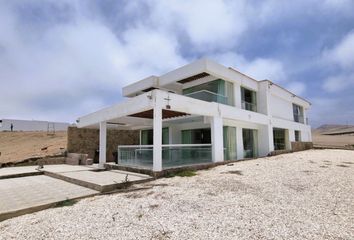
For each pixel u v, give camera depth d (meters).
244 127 16.69
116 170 12.42
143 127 19.67
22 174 11.77
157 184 8.49
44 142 25.83
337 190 7.04
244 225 4.48
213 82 15.72
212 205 5.74
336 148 24.52
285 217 4.87
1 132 33.00
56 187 8.52
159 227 4.49
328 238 3.85
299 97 25.16
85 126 17.61
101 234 4.24
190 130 16.84
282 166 11.62
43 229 4.55
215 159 12.87
